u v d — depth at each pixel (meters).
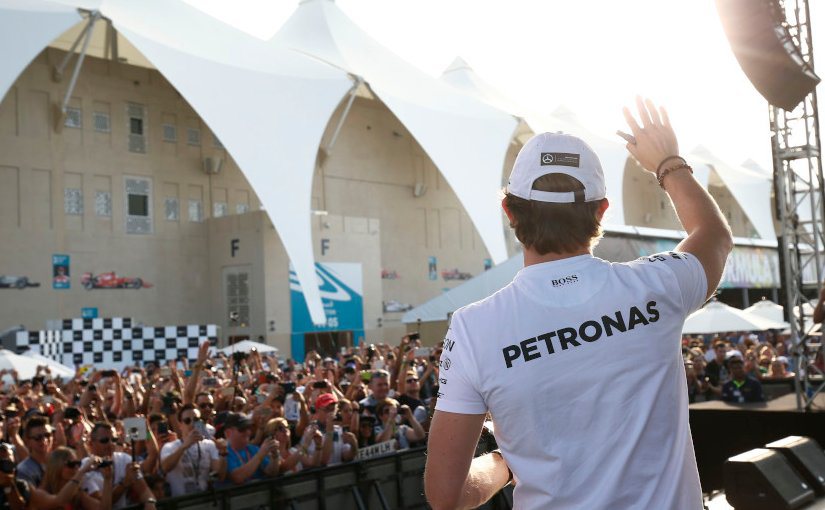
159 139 36.53
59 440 8.01
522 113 45.53
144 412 11.36
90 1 30.70
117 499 6.66
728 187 59.38
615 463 1.47
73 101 33.78
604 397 1.50
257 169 31.81
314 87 35.28
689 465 1.55
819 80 5.62
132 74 35.88
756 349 17.89
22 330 25.30
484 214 40.31
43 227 32.25
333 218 37.03
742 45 5.42
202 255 37.25
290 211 31.84
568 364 1.51
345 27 43.56
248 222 35.47
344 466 8.02
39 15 27.64
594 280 1.58
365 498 8.18
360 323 37.72
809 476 2.66
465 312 1.61
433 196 47.84
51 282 32.22
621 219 48.41
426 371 12.79
